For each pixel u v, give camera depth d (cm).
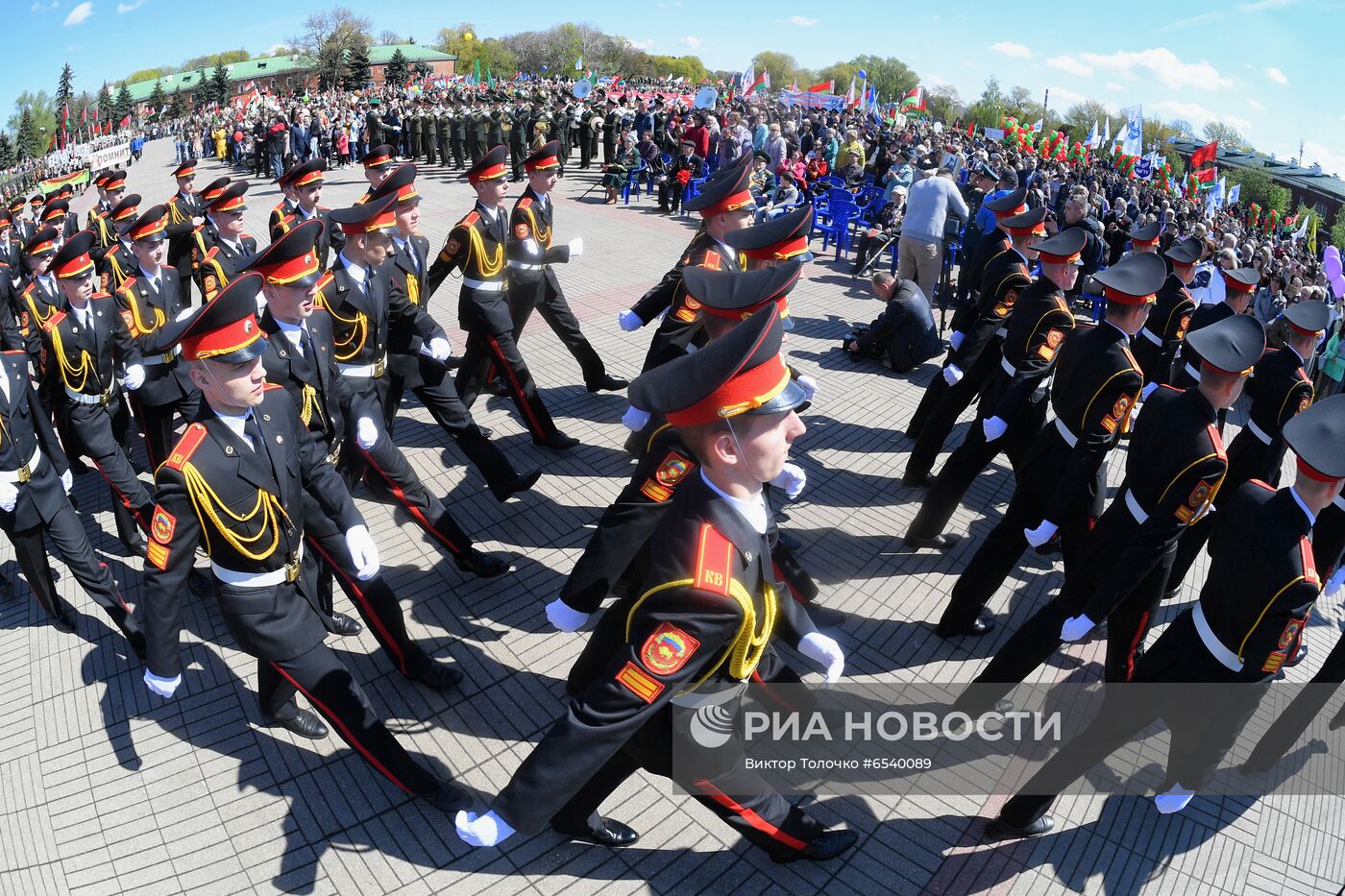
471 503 628
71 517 480
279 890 350
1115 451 760
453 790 381
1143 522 366
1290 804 405
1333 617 575
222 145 3178
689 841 372
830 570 562
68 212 1205
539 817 260
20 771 412
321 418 481
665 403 245
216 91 8431
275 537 358
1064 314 503
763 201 1392
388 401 591
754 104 3155
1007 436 537
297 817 383
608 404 794
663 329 506
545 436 696
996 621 521
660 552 256
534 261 694
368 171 925
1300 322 540
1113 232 1314
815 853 350
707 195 516
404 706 444
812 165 1719
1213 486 350
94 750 422
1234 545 333
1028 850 372
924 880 358
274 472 356
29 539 481
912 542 586
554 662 476
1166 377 708
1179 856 374
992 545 477
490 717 438
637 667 251
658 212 1658
